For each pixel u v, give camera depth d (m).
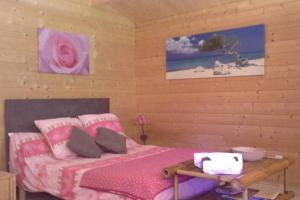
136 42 5.10
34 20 3.71
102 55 4.57
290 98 3.63
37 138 3.34
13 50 3.51
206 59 4.31
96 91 4.47
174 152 3.42
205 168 2.17
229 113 4.12
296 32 3.57
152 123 4.95
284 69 3.67
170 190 2.34
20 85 3.57
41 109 3.68
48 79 3.85
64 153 3.25
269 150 3.79
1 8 3.42
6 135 3.39
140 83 5.09
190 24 4.46
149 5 4.48
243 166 2.41
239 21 4.01
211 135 4.30
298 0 3.55
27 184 3.08
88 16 4.35
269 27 3.77
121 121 4.88
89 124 3.78
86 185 2.59
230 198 2.48
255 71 3.88
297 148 3.59
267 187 3.54
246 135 3.98
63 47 4.00
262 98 3.84
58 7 3.97
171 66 4.68
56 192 2.82
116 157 3.24
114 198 2.40
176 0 4.24
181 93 4.60
